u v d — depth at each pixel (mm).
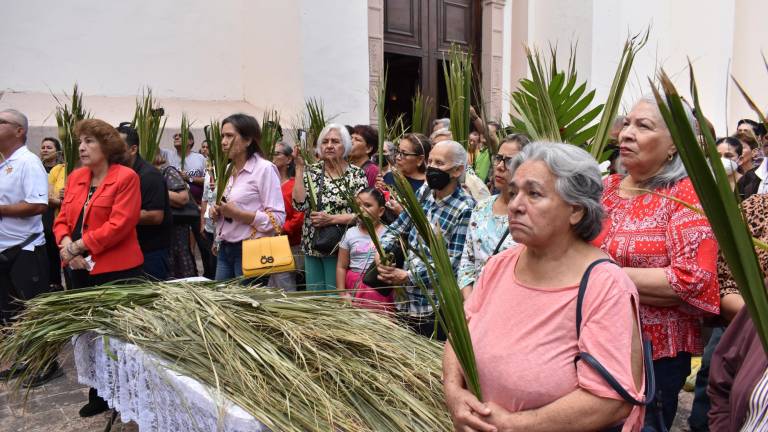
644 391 1327
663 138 1968
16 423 3205
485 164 4707
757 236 2074
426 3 9234
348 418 1934
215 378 2002
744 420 1419
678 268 1872
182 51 8203
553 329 1364
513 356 1387
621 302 1319
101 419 3260
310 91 7746
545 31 10148
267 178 3846
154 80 8000
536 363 1356
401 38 8992
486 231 2566
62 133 4625
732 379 1601
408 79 9500
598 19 9609
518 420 1353
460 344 1435
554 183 1368
